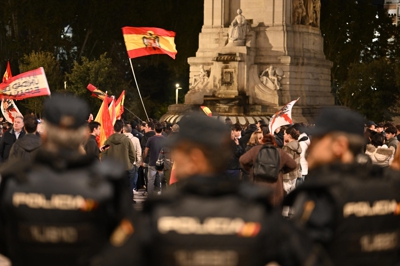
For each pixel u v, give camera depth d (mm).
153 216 8016
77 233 9188
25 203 9258
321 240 8984
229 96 75312
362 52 141875
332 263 9070
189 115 8469
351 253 9148
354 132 9750
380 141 27203
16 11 113562
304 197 9188
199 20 127312
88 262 9227
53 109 9562
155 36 48062
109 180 9375
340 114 9820
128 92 113812
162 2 123500
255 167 22562
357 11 131500
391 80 115625
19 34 120812
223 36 79562
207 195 8078
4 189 9414
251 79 76750
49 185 9266
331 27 129750
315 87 81812
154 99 129625
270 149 22578
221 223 7934
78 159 9414
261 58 78250
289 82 77812
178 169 8398
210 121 8344
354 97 117750
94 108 105812
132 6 121625
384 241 9359
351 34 132250
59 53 123062
